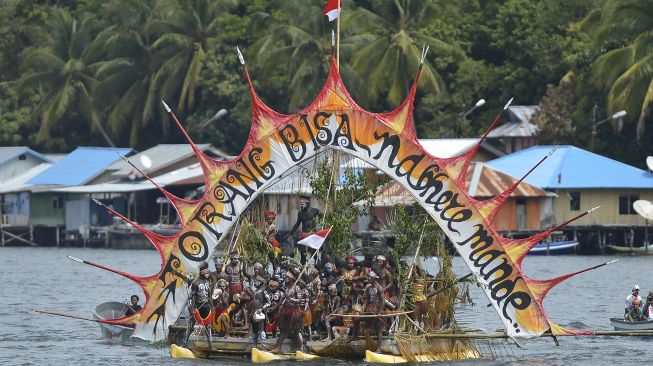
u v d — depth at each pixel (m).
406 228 120.06
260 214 126.38
